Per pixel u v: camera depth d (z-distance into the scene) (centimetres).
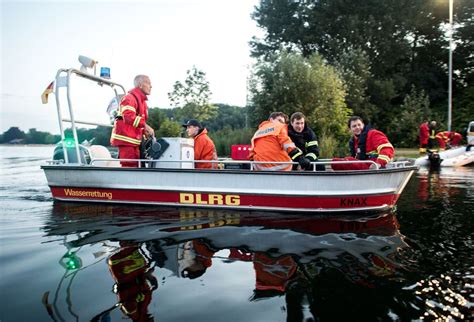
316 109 1506
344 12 2742
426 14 2773
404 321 155
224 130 2078
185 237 286
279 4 2914
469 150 1178
